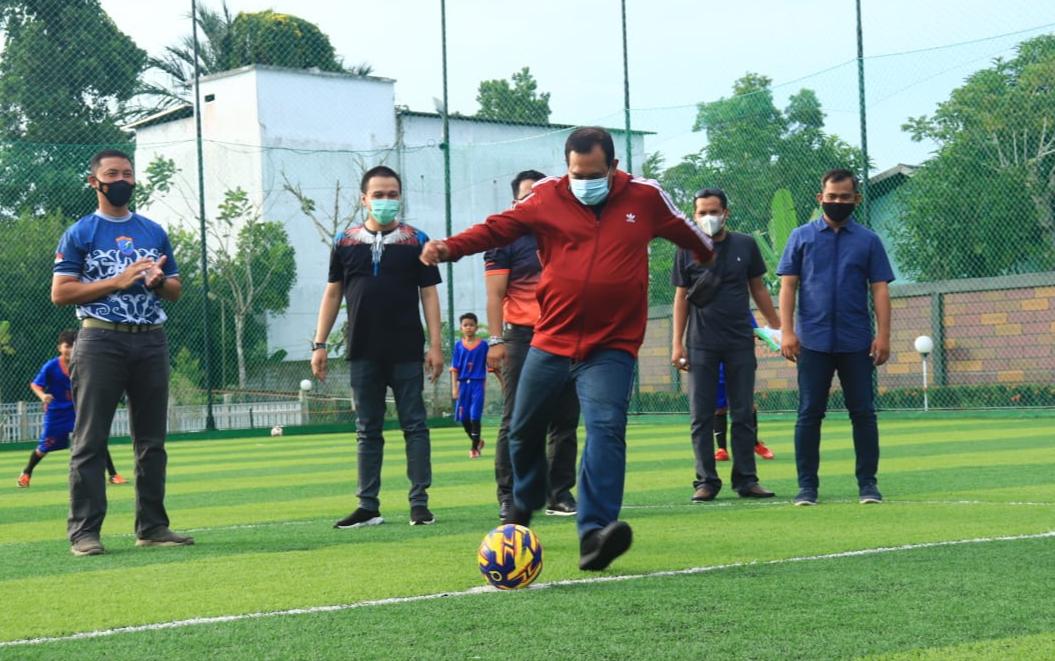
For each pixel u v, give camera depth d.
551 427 7.03
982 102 22.17
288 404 25.17
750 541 5.38
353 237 6.75
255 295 30.53
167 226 31.03
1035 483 8.02
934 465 9.62
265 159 34.50
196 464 13.87
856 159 20.38
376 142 36.06
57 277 5.81
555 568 4.70
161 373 6.04
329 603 4.12
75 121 30.38
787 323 7.12
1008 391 18.56
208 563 5.25
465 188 35.16
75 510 5.85
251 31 43.31
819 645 3.32
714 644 3.35
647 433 16.73
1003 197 22.64
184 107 35.88
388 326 6.68
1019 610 3.73
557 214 4.68
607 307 4.62
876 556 4.79
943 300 20.34
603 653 3.28
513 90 40.56
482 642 3.45
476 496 8.58
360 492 6.71
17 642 3.66
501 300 6.88
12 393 23.11
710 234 7.69
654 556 4.98
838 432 15.08
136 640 3.63
